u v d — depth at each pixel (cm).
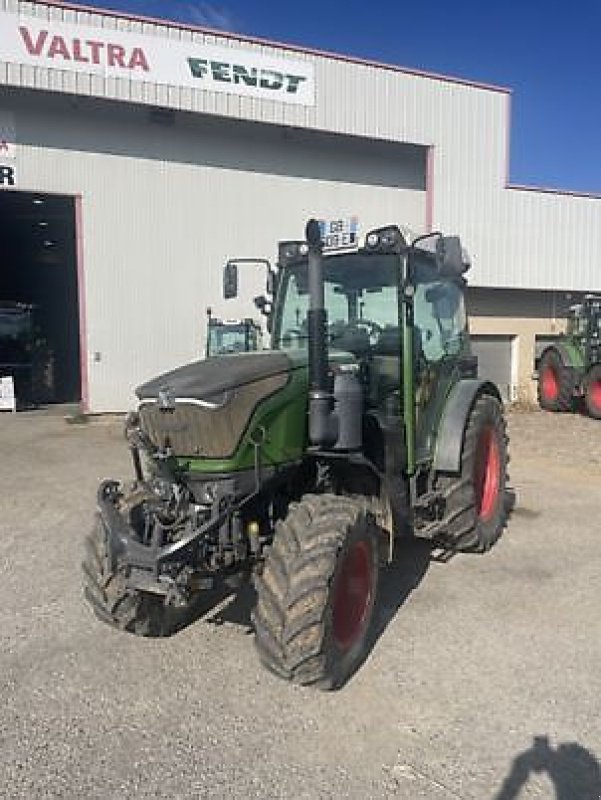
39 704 321
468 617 416
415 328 464
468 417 511
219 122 1530
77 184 1438
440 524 486
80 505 708
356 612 349
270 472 360
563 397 1473
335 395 368
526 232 1744
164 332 1527
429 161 1614
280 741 291
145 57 1346
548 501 707
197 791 259
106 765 275
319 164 1627
